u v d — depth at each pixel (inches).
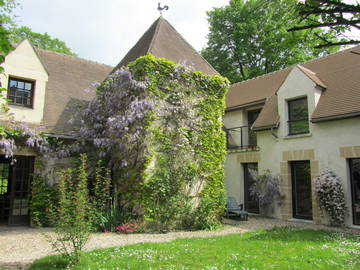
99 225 324.8
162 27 482.3
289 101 455.8
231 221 419.2
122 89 369.1
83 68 562.3
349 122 376.5
